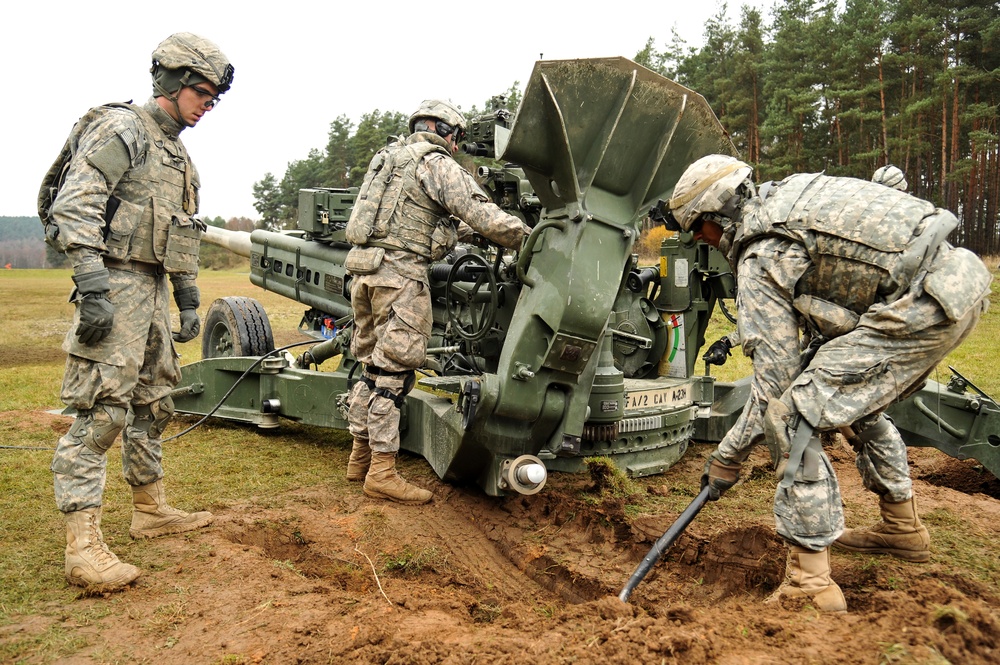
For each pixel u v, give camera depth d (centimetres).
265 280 841
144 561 396
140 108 386
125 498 502
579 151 436
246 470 581
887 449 386
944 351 323
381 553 426
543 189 459
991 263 2616
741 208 346
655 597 385
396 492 495
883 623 287
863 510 480
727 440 358
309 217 749
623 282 457
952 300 307
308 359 729
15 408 823
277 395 675
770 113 2719
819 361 322
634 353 638
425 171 475
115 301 370
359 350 523
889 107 2770
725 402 653
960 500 501
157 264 387
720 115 3111
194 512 470
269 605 345
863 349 318
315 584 375
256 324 766
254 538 445
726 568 409
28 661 302
